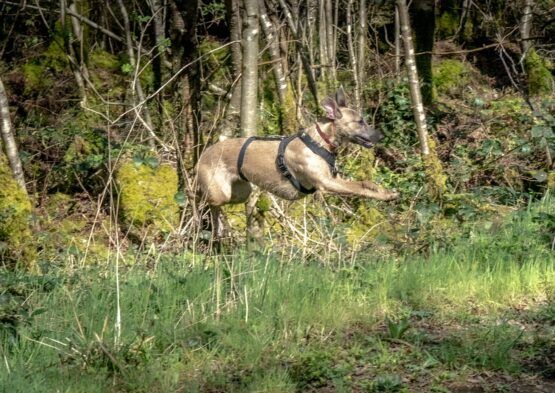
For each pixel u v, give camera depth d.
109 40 19.20
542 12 21.77
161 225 13.16
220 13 19.73
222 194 12.16
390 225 13.65
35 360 8.09
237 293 9.75
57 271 10.84
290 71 15.29
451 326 9.38
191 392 7.56
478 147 16.77
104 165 14.38
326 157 11.54
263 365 8.19
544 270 10.84
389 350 8.52
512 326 9.14
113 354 8.11
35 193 14.49
